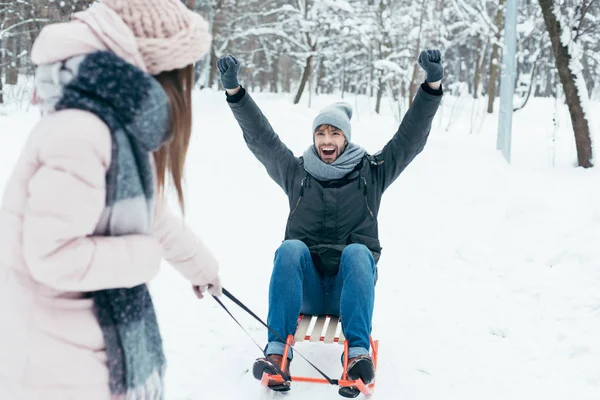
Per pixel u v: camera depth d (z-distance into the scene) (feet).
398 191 25.00
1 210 4.77
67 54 4.65
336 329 10.75
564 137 39.19
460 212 22.33
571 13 30.30
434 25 51.72
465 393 10.62
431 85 10.51
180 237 6.20
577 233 17.90
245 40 77.82
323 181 11.44
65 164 4.47
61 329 4.77
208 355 11.56
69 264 4.52
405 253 18.92
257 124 10.95
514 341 12.89
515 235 19.16
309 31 64.34
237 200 23.53
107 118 4.66
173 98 5.27
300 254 10.35
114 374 4.92
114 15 4.82
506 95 30.40
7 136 28.58
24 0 47.93
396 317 14.07
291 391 10.31
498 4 59.36
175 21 5.02
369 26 58.54
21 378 4.73
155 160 5.41
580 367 11.76
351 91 112.27
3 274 4.76
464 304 14.89
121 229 4.91
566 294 14.80
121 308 4.96
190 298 14.34
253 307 14.25
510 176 26.09
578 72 29.25
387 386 10.71
